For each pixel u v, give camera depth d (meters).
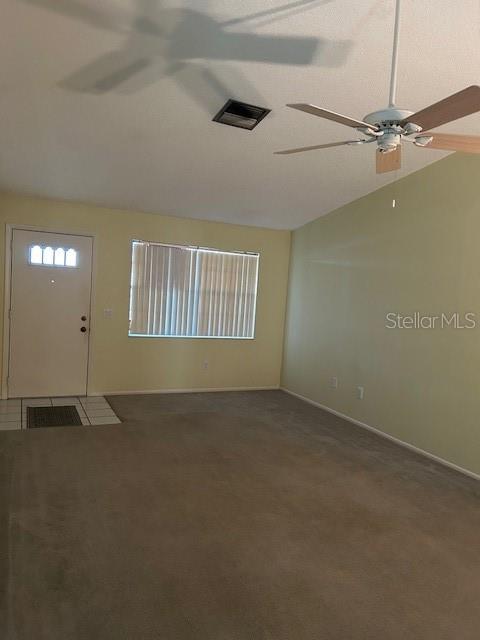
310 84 2.97
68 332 5.48
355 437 4.61
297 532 2.69
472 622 2.01
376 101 3.14
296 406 5.75
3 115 3.41
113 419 4.71
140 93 3.11
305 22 2.40
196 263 6.11
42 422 4.49
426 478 3.64
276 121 3.48
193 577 2.20
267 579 2.22
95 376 5.66
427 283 4.23
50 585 2.07
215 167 4.34
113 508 2.83
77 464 3.49
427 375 4.20
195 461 3.70
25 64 2.79
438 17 2.33
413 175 4.42
